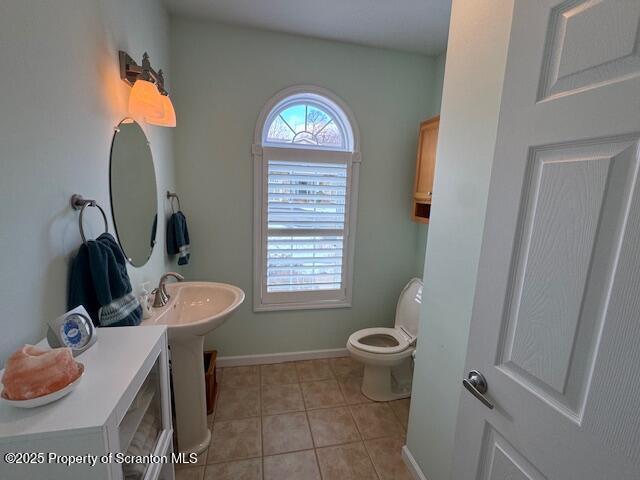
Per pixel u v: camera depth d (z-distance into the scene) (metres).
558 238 0.65
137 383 0.78
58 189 0.89
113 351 0.86
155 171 1.76
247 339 2.51
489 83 1.06
